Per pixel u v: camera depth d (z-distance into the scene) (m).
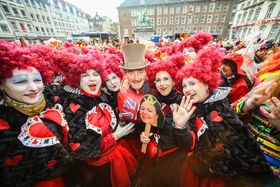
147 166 1.72
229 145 1.11
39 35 25.81
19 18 21.75
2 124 0.93
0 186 0.92
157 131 1.41
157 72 1.47
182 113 1.14
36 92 1.06
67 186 1.40
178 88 1.47
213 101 1.20
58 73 1.71
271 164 1.14
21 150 0.95
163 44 4.67
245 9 21.36
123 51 1.49
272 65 1.13
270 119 1.04
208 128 1.16
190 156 1.35
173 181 1.46
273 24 15.16
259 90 1.10
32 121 1.03
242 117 1.39
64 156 1.14
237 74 1.94
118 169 1.43
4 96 1.02
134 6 33.41
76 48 2.09
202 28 31.28
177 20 32.06
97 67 1.40
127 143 1.69
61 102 1.36
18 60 0.94
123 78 1.81
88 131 1.26
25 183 0.98
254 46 2.39
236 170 1.13
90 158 1.32
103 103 1.48
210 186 1.27
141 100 1.23
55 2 32.47
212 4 28.88
